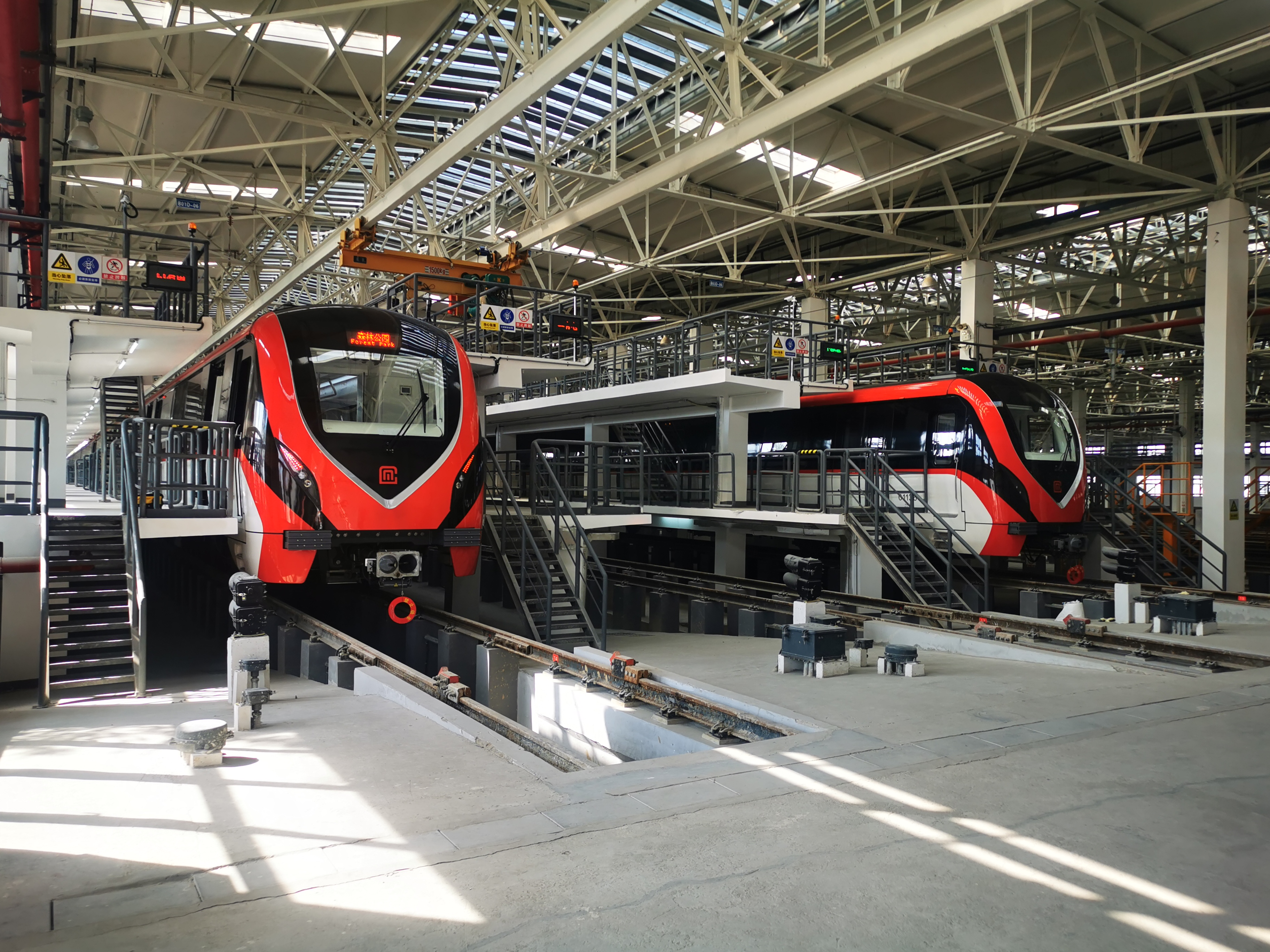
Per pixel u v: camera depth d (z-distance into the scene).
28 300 17.66
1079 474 15.79
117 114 20.77
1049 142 14.83
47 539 7.77
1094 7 14.54
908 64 11.27
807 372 21.27
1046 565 19.72
